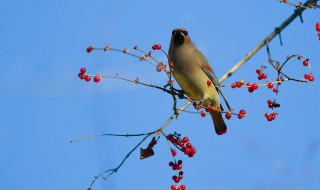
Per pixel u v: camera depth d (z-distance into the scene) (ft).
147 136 23.31
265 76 26.48
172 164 25.00
